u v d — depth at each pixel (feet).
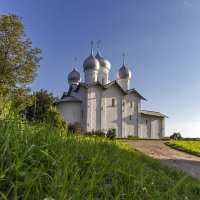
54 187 7.30
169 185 14.48
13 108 10.09
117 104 199.52
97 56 221.05
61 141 12.32
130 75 224.74
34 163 8.32
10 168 7.43
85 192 7.95
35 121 11.87
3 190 7.10
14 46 104.83
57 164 8.59
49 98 157.38
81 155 11.67
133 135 202.59
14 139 9.00
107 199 9.07
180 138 202.90
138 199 10.02
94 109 191.01
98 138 23.70
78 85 197.77
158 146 103.35
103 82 217.97
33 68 107.04
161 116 218.59
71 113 189.37
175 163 54.75
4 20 105.50
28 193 6.69
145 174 15.12
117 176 11.56
